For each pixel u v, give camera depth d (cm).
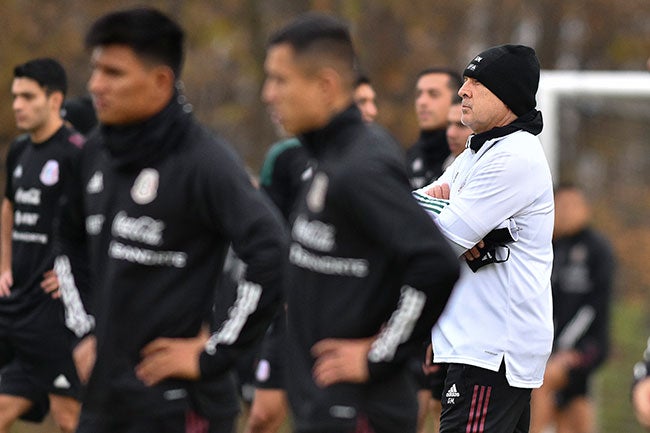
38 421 2844
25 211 2761
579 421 3656
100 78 1584
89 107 3105
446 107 2734
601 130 4841
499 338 1942
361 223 1437
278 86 1485
